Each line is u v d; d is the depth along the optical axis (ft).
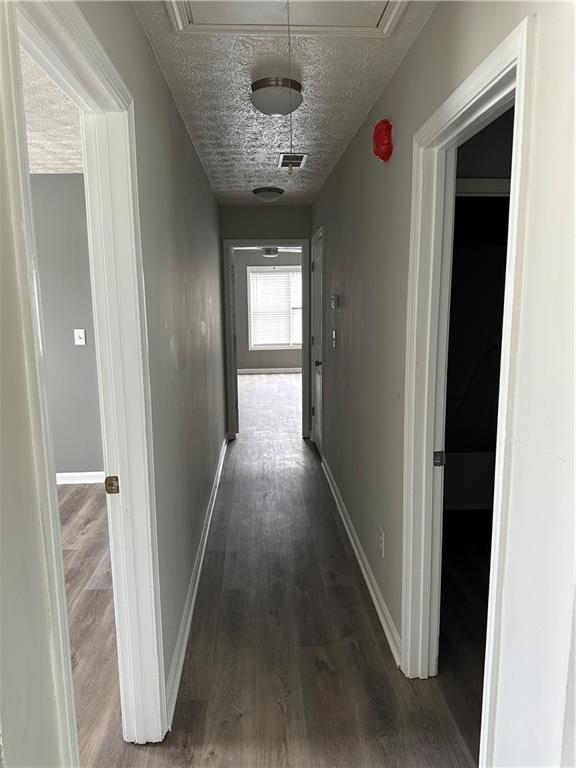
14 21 2.31
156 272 5.68
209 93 7.02
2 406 2.24
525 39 3.22
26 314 2.42
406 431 6.16
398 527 6.73
